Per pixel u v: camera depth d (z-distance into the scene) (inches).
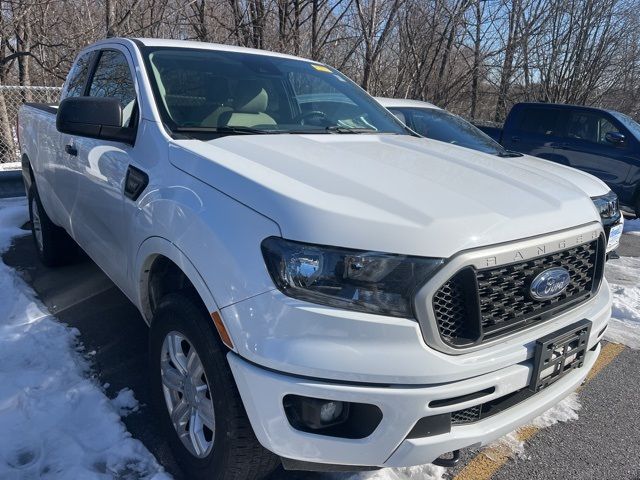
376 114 150.5
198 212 85.7
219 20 422.6
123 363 133.5
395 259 72.7
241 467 83.0
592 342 96.0
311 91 144.9
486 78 599.5
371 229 73.7
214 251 80.5
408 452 74.7
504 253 78.0
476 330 76.9
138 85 119.3
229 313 77.2
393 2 461.7
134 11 370.0
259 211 78.5
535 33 599.8
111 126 111.6
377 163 98.2
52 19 449.7
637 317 188.7
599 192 189.8
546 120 381.7
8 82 449.1
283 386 72.7
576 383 95.0
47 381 121.6
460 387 74.7
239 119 121.7
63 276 189.6
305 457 75.7
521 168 112.7
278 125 125.9
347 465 76.1
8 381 120.4
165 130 107.7
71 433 105.5
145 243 99.4
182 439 95.8
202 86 124.0
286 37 427.5
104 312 161.0
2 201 290.5
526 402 87.4
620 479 106.6
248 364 75.8
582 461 111.3
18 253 213.8
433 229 74.8
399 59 523.2
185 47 135.1
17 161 374.0
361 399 71.8
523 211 85.5
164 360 99.3
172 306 91.4
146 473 97.1
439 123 269.1
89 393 118.0
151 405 117.6
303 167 90.4
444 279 73.2
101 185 123.6
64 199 157.2
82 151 136.3
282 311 72.9
